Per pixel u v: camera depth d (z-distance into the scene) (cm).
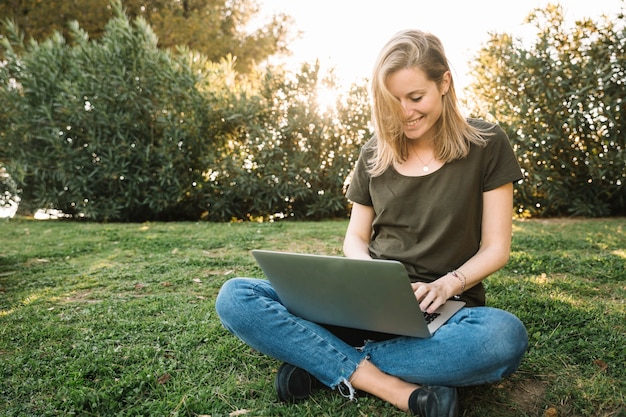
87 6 1238
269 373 230
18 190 865
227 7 1440
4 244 579
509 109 760
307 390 201
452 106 197
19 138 826
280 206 848
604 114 711
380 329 185
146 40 827
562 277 381
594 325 268
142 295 365
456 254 200
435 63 190
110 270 437
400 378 190
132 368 237
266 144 805
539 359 230
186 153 814
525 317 284
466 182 197
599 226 623
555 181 743
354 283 173
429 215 199
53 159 818
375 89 195
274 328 194
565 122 730
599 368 221
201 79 825
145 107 799
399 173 206
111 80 802
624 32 692
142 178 800
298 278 185
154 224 746
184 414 196
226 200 825
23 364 245
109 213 816
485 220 201
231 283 204
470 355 174
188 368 236
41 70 822
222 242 560
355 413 188
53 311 328
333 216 852
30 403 209
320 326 199
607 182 748
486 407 194
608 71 705
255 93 844
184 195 834
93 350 258
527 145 737
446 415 172
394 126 198
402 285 164
